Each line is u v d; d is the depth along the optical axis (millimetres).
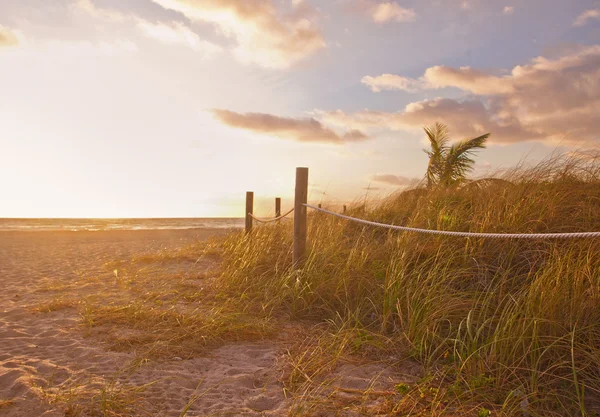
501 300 3754
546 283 3457
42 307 4848
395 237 5957
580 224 4648
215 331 3855
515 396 2600
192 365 3219
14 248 11961
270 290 5129
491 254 4664
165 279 6398
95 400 2523
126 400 2521
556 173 5918
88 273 7355
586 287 3484
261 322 4141
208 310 4586
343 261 5410
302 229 5453
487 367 2873
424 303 3695
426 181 8266
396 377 2971
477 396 2600
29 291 5992
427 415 2424
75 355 3383
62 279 6945
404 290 4215
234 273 5895
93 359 3271
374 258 5352
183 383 2885
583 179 5715
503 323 3270
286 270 5723
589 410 2502
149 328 3996
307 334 3904
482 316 3635
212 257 8172
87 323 4219
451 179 10859
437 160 11945
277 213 9758
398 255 4957
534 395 2566
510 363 2926
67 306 5000
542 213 4957
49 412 2363
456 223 5465
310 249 5875
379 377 2971
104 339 3748
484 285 4215
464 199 6336
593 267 3770
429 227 5645
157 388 2770
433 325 3508
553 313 3182
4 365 3111
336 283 4828
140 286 5992
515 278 4199
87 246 12484
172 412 2457
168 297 5309
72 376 2928
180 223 37188
